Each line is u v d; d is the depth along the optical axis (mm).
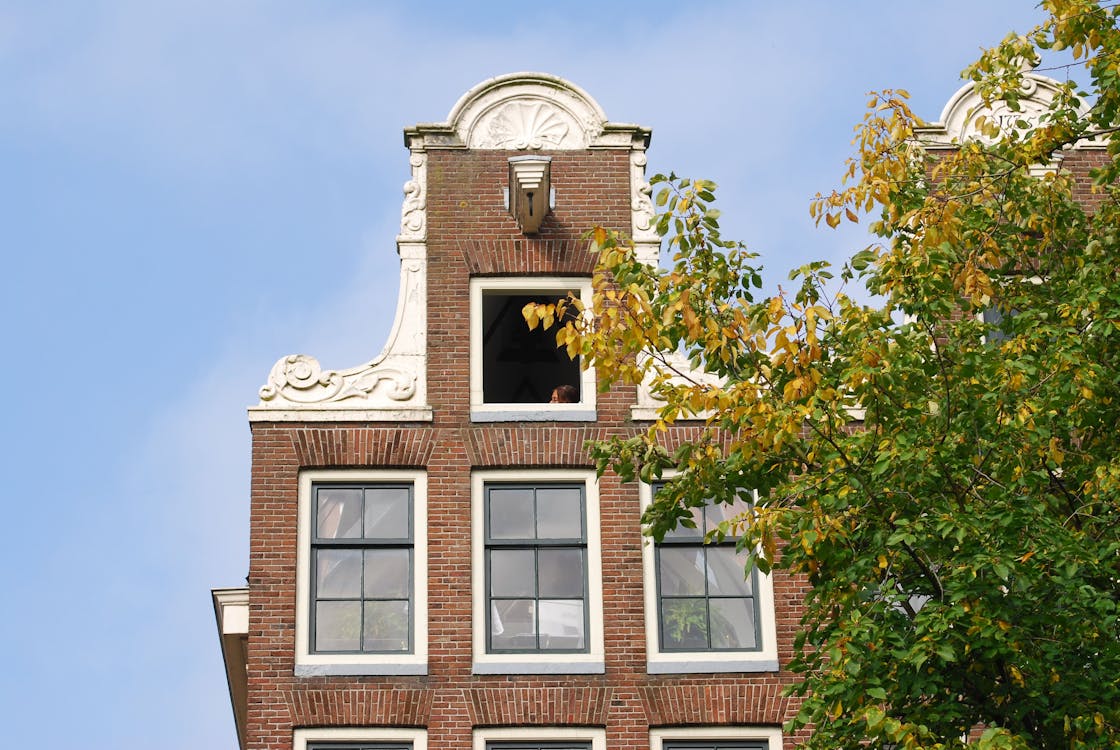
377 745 23953
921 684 17422
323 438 25453
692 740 24188
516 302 31062
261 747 23781
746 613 24938
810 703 17719
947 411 18297
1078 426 19219
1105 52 20000
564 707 24219
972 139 21938
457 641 24469
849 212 19453
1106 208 20797
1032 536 17547
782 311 18344
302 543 24953
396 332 26328
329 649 24453
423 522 25172
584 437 25734
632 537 25234
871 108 19750
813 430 18500
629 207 27344
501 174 27469
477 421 25734
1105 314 19203
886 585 17953
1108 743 16859
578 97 27906
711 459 19156
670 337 18906
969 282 18672
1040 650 17453
